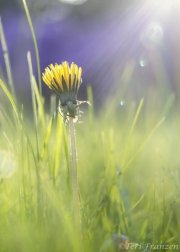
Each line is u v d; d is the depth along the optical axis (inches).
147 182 24.1
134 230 18.4
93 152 26.7
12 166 21.3
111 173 22.2
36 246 15.9
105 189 21.2
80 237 16.2
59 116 20.5
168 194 21.4
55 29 169.9
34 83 21.6
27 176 20.5
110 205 20.5
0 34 24.1
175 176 22.0
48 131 20.0
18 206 19.1
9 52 129.0
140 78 52.5
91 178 24.7
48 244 16.1
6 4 149.7
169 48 127.1
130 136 23.5
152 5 138.1
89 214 19.4
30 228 16.6
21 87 83.0
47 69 17.0
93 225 18.2
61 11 193.6
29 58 21.6
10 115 23.7
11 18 145.2
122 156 24.7
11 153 21.6
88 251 15.9
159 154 25.4
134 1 150.6
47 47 168.2
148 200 20.6
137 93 46.1
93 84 136.0
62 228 16.5
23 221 17.1
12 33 136.3
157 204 19.5
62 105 16.8
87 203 19.7
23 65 85.3
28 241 15.8
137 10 145.6
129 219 18.9
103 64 133.1
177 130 35.2
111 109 36.4
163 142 31.8
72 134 16.9
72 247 15.7
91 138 28.5
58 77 16.8
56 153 20.5
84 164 26.0
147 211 20.1
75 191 16.7
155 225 18.6
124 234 18.5
